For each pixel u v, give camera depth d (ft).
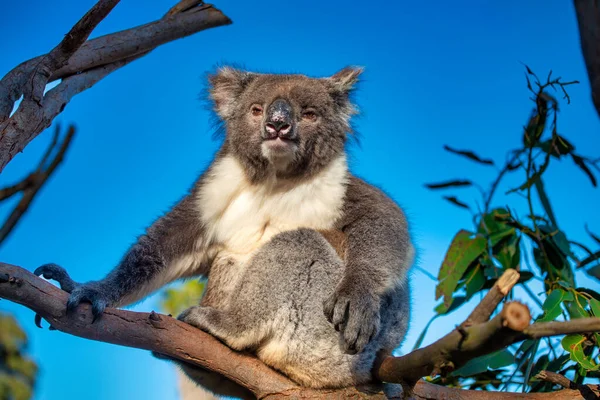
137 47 15.66
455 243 16.97
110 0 12.21
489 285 17.54
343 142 16.26
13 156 12.42
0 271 11.05
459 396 13.33
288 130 14.96
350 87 16.81
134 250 14.66
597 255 17.22
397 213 14.96
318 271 13.71
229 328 13.16
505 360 14.87
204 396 19.16
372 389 13.14
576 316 15.33
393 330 14.03
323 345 13.28
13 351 19.66
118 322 12.09
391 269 13.53
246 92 16.55
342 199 15.11
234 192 15.57
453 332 9.04
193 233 15.48
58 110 14.16
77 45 12.75
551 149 16.88
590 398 12.48
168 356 14.07
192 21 16.42
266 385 13.03
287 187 15.40
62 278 13.07
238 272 14.98
